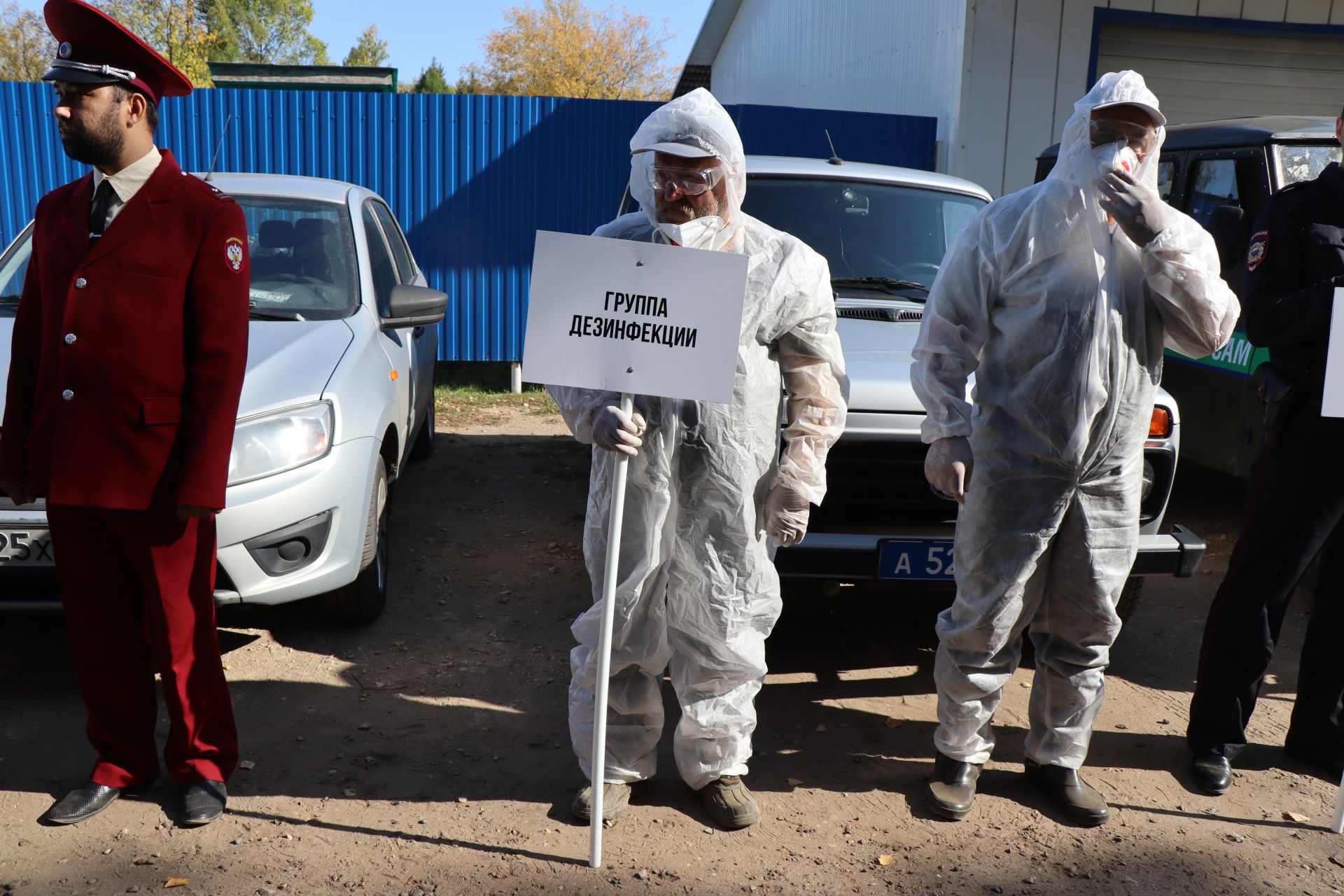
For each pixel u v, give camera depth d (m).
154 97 2.67
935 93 9.04
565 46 43.75
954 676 3.05
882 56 10.57
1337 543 3.21
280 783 3.13
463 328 9.64
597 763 2.71
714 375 2.52
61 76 2.52
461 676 3.89
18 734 3.37
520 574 4.95
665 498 2.72
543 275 2.54
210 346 2.67
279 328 4.24
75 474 2.67
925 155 9.09
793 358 2.82
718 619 2.82
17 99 8.96
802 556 3.42
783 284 2.69
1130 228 2.64
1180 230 2.65
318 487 3.64
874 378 3.53
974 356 2.90
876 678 3.99
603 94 44.53
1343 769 3.21
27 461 2.81
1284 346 3.08
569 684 3.85
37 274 2.77
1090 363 2.73
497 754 3.35
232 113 9.11
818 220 4.69
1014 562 2.90
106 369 2.64
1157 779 3.32
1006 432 2.86
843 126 9.01
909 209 4.78
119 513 2.72
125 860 2.74
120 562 2.85
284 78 10.59
